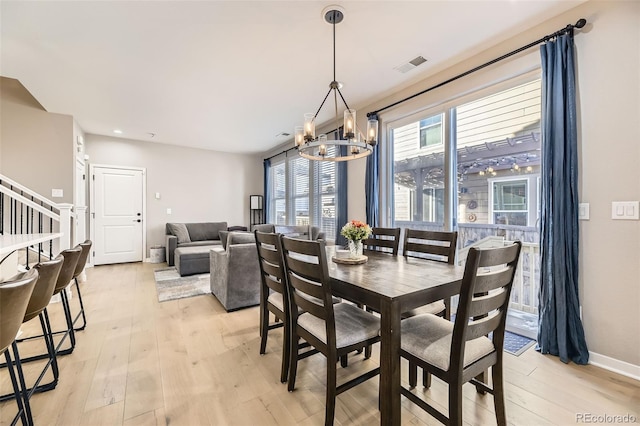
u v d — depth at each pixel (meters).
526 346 2.27
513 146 2.87
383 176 3.78
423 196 3.48
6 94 3.90
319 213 5.28
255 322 2.77
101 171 5.46
